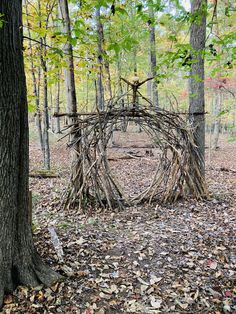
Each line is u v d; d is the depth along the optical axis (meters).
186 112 5.86
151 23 3.59
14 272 2.65
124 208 5.06
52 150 11.88
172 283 2.89
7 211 2.50
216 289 2.81
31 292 2.61
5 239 2.53
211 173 8.45
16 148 2.48
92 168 5.00
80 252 3.38
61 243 3.58
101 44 5.45
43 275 2.77
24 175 2.62
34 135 15.44
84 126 5.02
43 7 7.42
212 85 9.40
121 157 10.33
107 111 5.02
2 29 2.22
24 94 2.53
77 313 2.45
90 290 2.73
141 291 2.76
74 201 5.02
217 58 3.59
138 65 12.77
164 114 5.31
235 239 3.80
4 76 2.29
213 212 4.84
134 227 4.25
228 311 2.52
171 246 3.63
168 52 3.66
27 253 2.71
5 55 2.27
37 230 3.90
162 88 11.18
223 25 6.82
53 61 4.32
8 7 2.25
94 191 5.04
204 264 3.23
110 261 3.25
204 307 2.57
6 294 2.56
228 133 19.47
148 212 4.89
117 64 11.05
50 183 6.68
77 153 5.09
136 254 3.43
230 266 3.19
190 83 5.72
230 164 10.27
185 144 5.46
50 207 5.04
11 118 2.38
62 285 2.74
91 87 13.16
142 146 12.50
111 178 5.07
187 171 5.44
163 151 5.34
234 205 5.24
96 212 4.84
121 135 15.38
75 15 5.54
